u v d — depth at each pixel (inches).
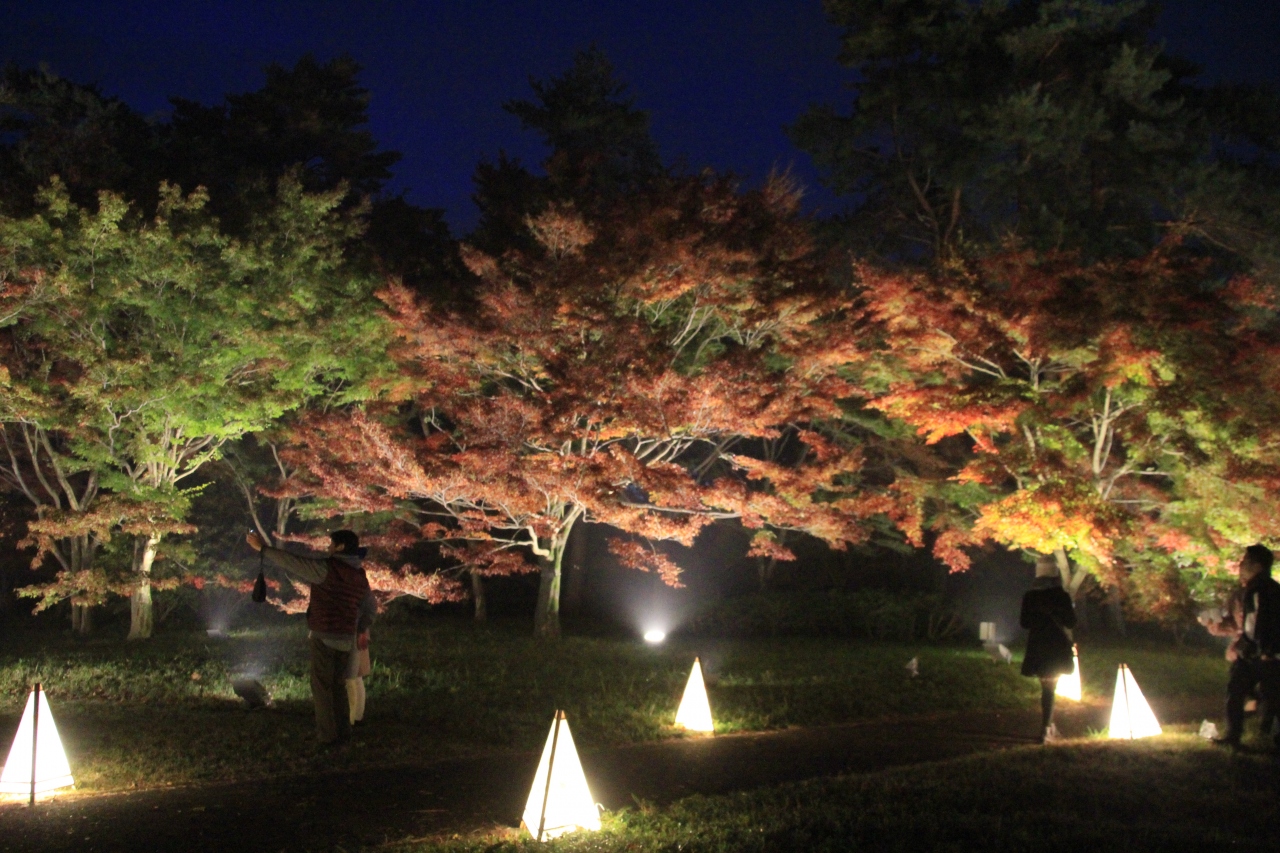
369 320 733.9
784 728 442.0
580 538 1173.1
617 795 316.8
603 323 624.4
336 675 364.2
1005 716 489.7
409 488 674.2
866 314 731.4
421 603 1079.6
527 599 1216.8
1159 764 351.3
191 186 1067.9
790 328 676.7
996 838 255.8
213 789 310.3
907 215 1173.7
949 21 1026.1
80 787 311.0
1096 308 614.2
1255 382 603.2
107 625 958.4
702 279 653.9
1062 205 980.6
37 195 649.0
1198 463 626.5
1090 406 675.4
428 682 530.9
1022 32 957.8
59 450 840.3
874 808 285.4
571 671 594.6
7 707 458.3
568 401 617.0
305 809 288.5
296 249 722.8
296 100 1317.7
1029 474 691.4
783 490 684.1
